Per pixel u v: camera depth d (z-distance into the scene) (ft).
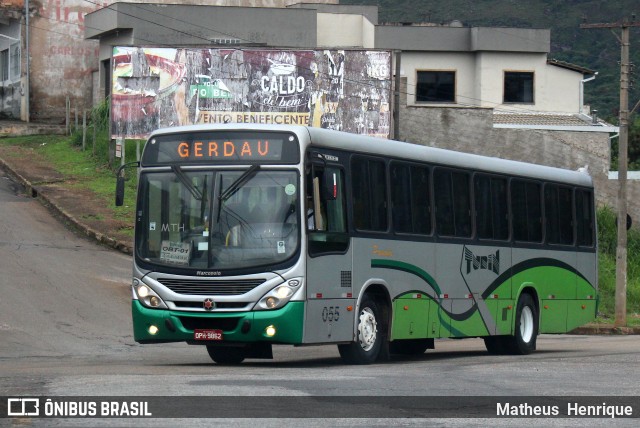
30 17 208.95
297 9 188.55
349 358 63.00
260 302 57.11
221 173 59.00
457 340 103.86
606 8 499.10
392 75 157.07
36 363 64.03
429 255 69.51
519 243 80.33
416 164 69.26
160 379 49.60
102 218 133.90
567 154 178.09
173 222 59.31
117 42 194.29
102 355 72.33
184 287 58.34
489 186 77.30
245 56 156.35
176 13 187.01
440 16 553.23
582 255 89.61
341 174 61.72
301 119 156.25
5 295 94.63
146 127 157.07
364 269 62.80
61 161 169.17
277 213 57.88
